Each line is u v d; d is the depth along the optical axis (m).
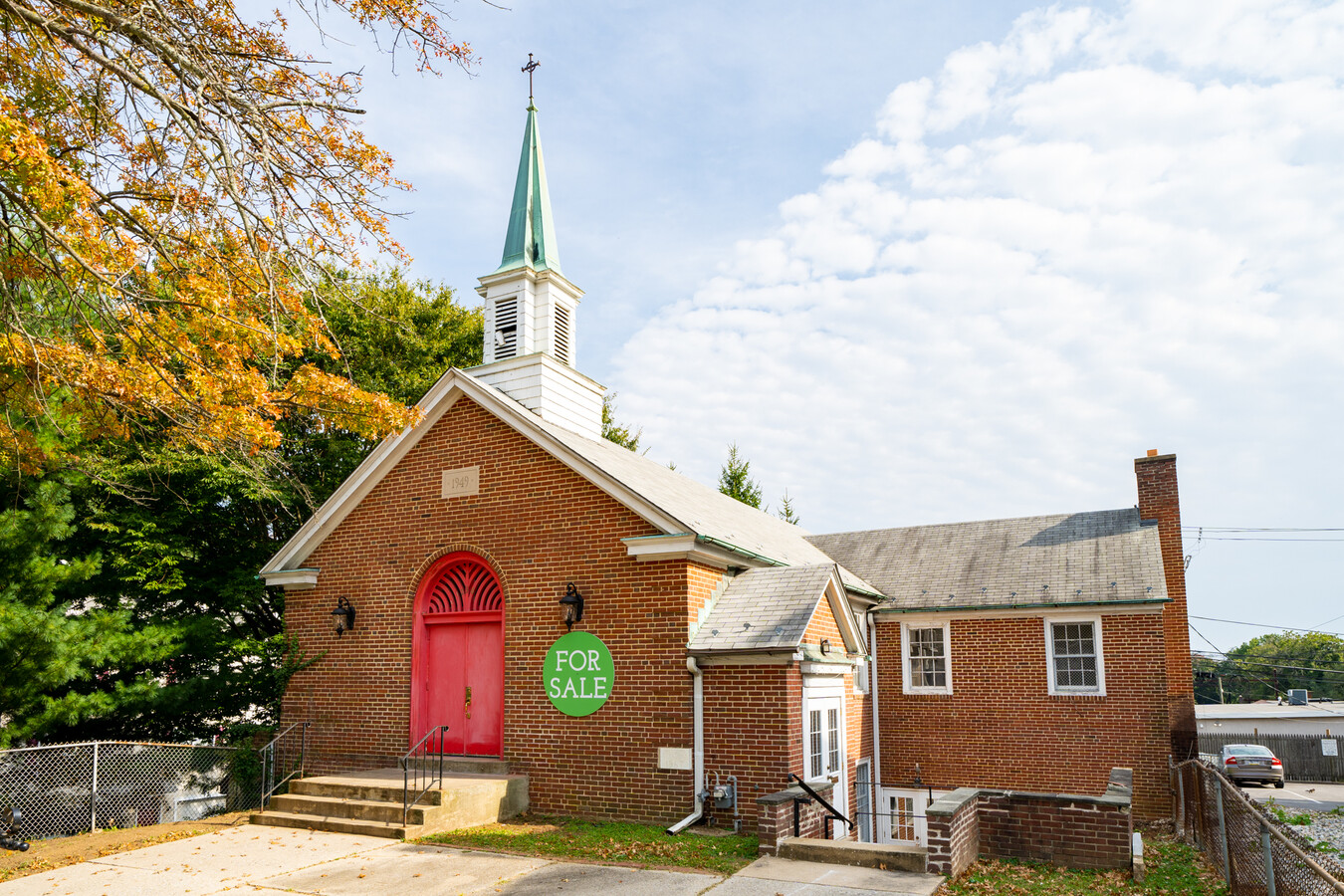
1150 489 23.48
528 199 20.31
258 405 11.41
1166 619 22.55
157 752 18.27
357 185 11.02
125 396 10.73
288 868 11.26
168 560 19.47
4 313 10.57
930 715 22.08
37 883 10.70
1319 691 86.19
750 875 10.62
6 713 14.77
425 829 13.16
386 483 18.08
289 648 18.42
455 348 30.69
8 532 14.70
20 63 9.97
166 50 9.47
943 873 10.63
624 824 14.21
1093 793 20.11
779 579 16.00
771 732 13.78
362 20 10.07
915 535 26.59
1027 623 21.47
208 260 10.55
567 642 15.61
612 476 15.51
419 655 17.12
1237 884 10.62
